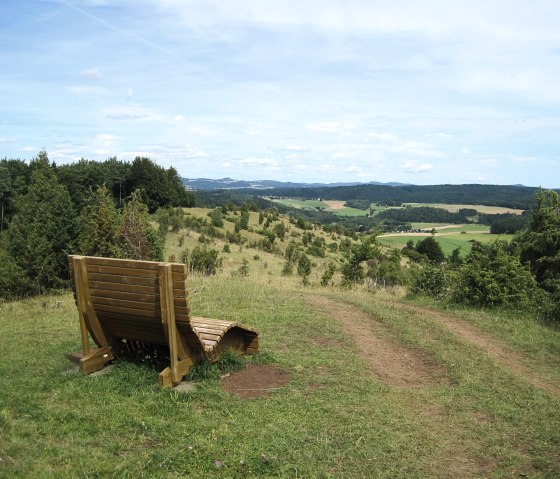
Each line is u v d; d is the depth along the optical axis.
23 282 16.31
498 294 11.49
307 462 3.96
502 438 4.60
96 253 16.02
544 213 13.20
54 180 17.92
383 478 3.81
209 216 81.94
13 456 3.70
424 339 8.05
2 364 6.14
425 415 5.09
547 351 8.02
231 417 4.76
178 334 5.53
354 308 10.48
